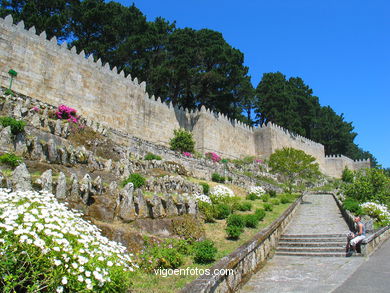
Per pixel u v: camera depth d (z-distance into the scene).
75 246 5.09
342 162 77.19
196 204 12.45
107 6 40.81
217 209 15.34
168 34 47.09
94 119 29.66
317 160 70.62
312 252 12.91
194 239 10.66
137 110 35.12
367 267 10.05
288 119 63.50
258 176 41.12
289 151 37.53
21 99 20.33
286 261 11.54
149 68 41.75
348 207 20.39
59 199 8.42
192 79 43.56
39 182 8.12
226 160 41.28
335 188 52.53
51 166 12.32
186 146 33.88
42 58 25.94
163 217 10.58
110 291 5.25
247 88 50.34
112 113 31.70
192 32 46.00
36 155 12.45
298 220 19.94
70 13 39.38
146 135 35.91
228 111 53.53
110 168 15.62
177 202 11.52
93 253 5.23
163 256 8.24
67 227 5.14
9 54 23.66
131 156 22.06
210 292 5.95
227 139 48.28
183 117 42.94
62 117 21.31
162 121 38.81
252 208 20.80
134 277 7.13
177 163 25.52
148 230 9.69
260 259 10.55
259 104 65.38
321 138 82.25
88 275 4.58
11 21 24.27
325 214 22.08
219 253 9.88
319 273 9.56
